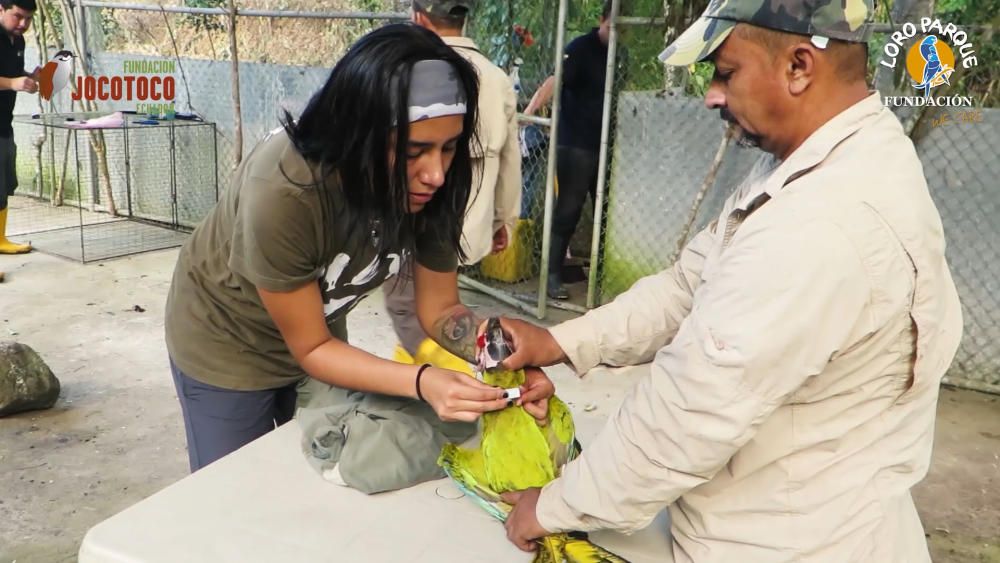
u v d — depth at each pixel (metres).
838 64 1.08
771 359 1.01
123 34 6.68
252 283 1.49
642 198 4.53
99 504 2.76
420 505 1.41
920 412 1.17
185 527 1.31
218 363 1.75
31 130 7.12
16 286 4.98
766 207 1.07
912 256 1.03
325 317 1.67
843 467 1.13
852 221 1.01
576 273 5.35
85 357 3.98
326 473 1.47
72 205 7.04
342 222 1.42
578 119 4.59
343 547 1.28
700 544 1.21
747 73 1.10
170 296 1.82
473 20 4.91
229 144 6.20
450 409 1.40
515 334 1.46
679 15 3.97
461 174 1.51
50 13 6.58
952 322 1.15
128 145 6.59
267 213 1.36
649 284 1.52
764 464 1.14
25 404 3.36
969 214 3.69
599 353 1.48
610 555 1.26
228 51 6.34
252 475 1.47
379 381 1.47
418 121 1.27
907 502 1.22
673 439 1.08
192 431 1.83
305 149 1.33
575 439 1.59
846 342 1.03
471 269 5.31
